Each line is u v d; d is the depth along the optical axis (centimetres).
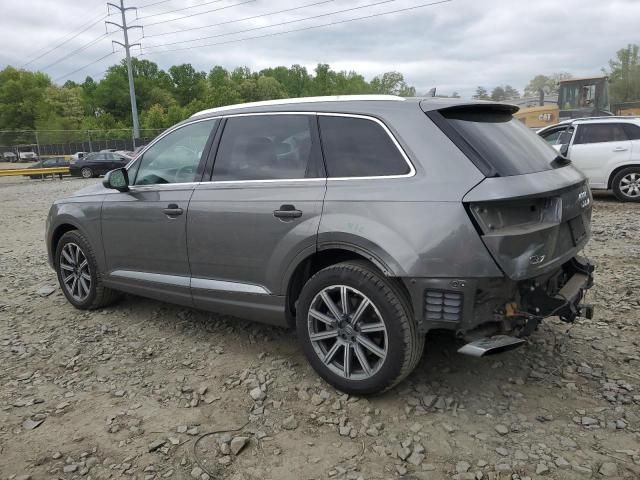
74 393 359
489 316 296
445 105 321
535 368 367
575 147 1122
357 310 322
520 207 293
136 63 10838
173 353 415
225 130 404
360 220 315
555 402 325
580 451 278
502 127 342
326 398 338
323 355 346
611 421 304
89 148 4381
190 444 297
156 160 446
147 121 6619
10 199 1747
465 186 289
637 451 277
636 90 4809
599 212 976
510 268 283
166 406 338
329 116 353
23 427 319
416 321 304
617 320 445
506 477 260
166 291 434
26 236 978
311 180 347
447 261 288
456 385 348
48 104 7619
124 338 448
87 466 281
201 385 362
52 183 2567
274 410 329
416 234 295
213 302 402
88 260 496
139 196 444
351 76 9706
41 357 417
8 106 7694
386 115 329
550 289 336
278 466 276
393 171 316
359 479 264
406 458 277
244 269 377
